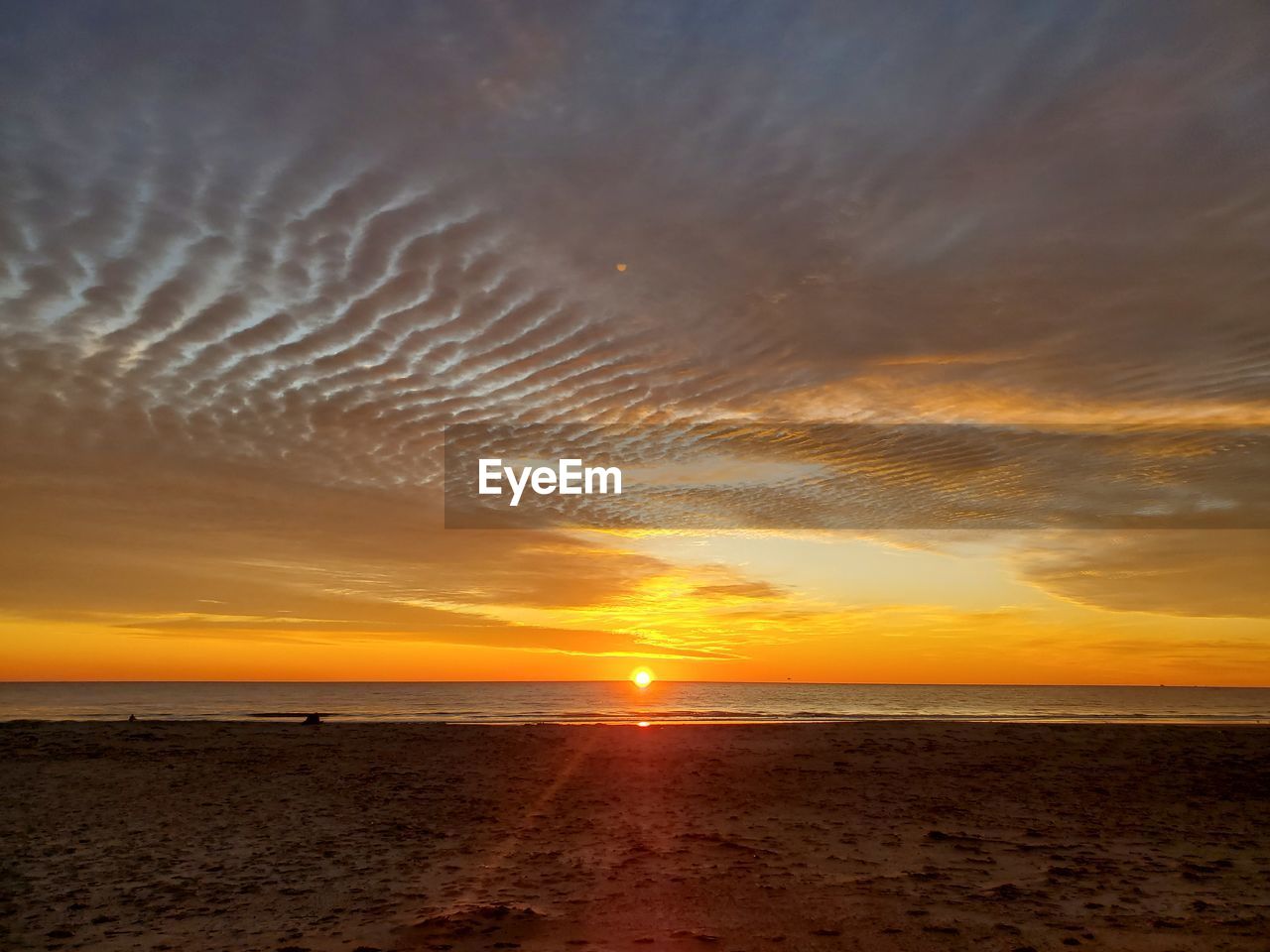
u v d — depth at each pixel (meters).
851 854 7.88
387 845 8.45
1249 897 6.22
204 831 9.10
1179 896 6.26
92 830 9.14
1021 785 11.88
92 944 5.45
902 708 58.34
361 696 85.62
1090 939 5.20
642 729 20.09
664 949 5.13
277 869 7.49
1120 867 7.28
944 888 6.58
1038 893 6.35
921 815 9.87
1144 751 15.48
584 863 7.60
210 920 5.93
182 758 14.45
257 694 94.31
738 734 18.66
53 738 17.03
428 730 19.80
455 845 8.43
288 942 5.39
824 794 11.25
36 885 6.97
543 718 38.47
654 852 8.01
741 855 7.86
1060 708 62.03
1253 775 12.61
